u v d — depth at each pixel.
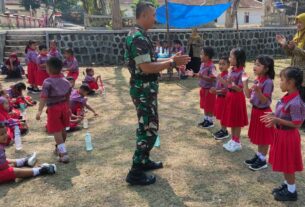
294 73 3.60
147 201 3.95
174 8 12.38
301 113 3.64
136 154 4.23
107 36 15.00
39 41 15.02
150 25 4.01
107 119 7.11
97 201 3.99
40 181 4.50
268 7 23.47
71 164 5.00
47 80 4.86
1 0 36.59
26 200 4.06
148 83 3.99
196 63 11.77
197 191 4.16
